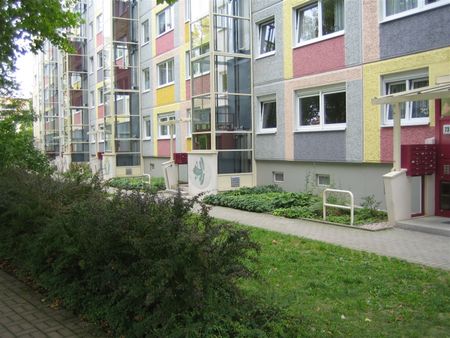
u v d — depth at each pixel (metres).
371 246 7.94
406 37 11.17
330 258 7.13
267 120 16.61
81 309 4.98
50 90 50.75
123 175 26.95
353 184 12.96
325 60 13.65
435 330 4.43
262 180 16.64
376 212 10.67
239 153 16.58
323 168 13.98
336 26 13.47
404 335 4.32
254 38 16.67
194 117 17.22
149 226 4.18
